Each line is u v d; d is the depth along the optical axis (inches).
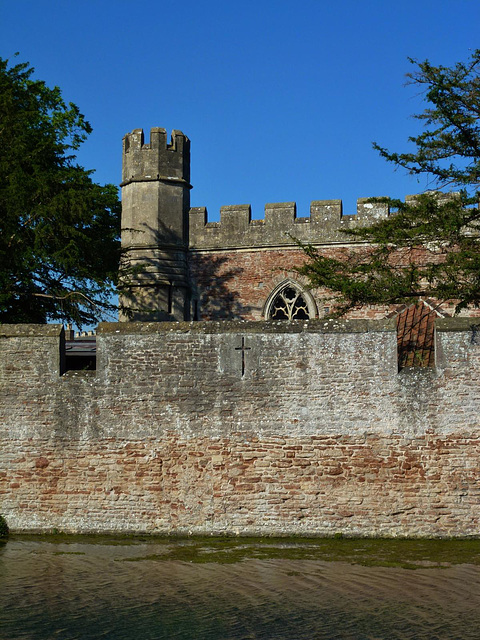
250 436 677.3
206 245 1242.0
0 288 1031.6
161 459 684.7
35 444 697.6
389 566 567.8
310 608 482.0
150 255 1195.3
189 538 668.7
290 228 1218.0
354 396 668.1
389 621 457.4
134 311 1171.3
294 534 666.8
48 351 703.1
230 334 685.3
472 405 655.1
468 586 519.2
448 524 651.5
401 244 765.9
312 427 670.5
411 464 658.2
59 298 1048.8
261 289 1221.1
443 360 661.3
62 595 510.9
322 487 666.8
